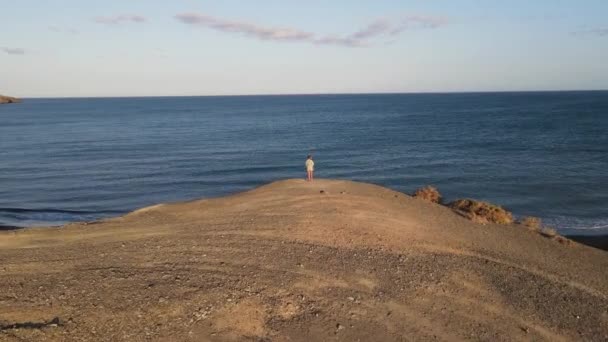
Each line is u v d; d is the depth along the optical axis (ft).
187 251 44.96
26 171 141.28
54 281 36.73
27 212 94.99
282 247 45.78
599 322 34.32
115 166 150.82
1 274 39.24
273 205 62.69
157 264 41.09
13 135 247.70
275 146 199.41
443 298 36.11
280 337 29.22
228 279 37.14
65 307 31.01
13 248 48.73
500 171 134.92
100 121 356.18
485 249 50.42
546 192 109.91
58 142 216.33
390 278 39.19
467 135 228.43
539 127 258.78
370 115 404.36
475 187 115.75
